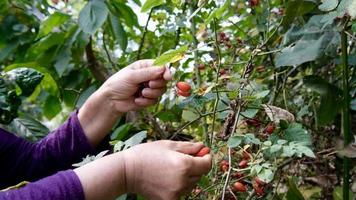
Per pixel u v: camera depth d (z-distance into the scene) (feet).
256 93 2.13
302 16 2.99
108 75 4.21
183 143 1.89
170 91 3.22
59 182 1.66
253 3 2.92
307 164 3.02
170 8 3.37
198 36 2.88
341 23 2.46
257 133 2.42
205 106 2.81
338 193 2.71
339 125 2.95
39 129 3.87
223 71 2.63
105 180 1.69
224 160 2.20
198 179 1.83
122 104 2.56
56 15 4.06
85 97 4.05
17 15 4.51
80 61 4.40
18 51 4.66
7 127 3.83
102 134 2.74
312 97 3.00
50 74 3.91
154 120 3.36
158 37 3.85
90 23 3.59
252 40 3.04
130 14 4.28
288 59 2.54
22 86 3.18
